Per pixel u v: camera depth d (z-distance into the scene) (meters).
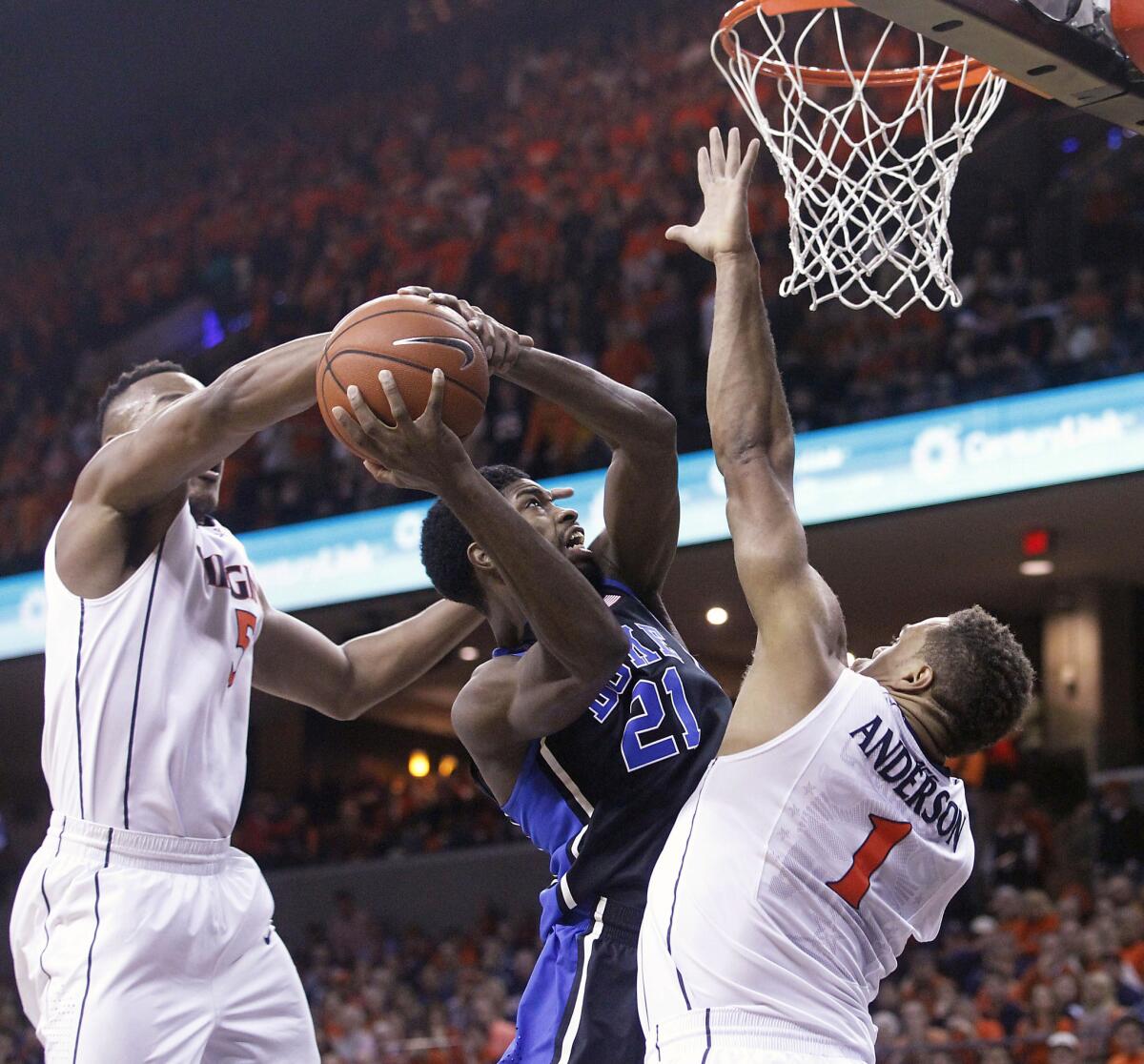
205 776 2.56
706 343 10.91
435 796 13.95
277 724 16.14
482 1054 7.90
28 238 17.47
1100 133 10.73
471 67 15.99
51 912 2.49
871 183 3.30
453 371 2.13
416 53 16.95
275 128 17.20
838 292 3.26
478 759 2.56
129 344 15.46
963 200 10.67
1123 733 11.34
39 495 13.79
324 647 2.96
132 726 2.49
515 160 14.05
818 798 1.96
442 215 14.03
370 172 15.32
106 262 16.52
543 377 2.42
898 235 3.27
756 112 3.31
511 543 2.14
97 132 18.62
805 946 1.96
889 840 2.00
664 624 2.72
